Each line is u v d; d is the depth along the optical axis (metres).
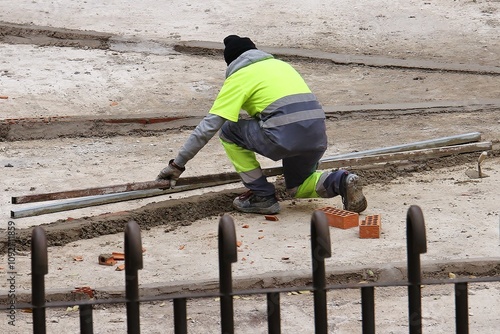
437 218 24.84
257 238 23.86
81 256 22.83
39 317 13.28
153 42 42.84
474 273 21.41
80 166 30.36
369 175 28.64
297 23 45.94
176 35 43.97
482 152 29.20
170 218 25.56
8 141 33.16
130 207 26.36
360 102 37.00
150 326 19.16
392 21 46.19
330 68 41.50
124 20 45.94
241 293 13.73
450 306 19.86
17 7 47.12
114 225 24.83
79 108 36.44
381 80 39.97
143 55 42.16
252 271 21.42
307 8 47.75
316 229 13.83
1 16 45.62
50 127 33.75
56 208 23.84
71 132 33.84
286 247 23.09
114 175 29.28
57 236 23.92
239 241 23.62
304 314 19.67
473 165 29.64
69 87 38.19
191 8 47.78
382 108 35.84
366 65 41.50
